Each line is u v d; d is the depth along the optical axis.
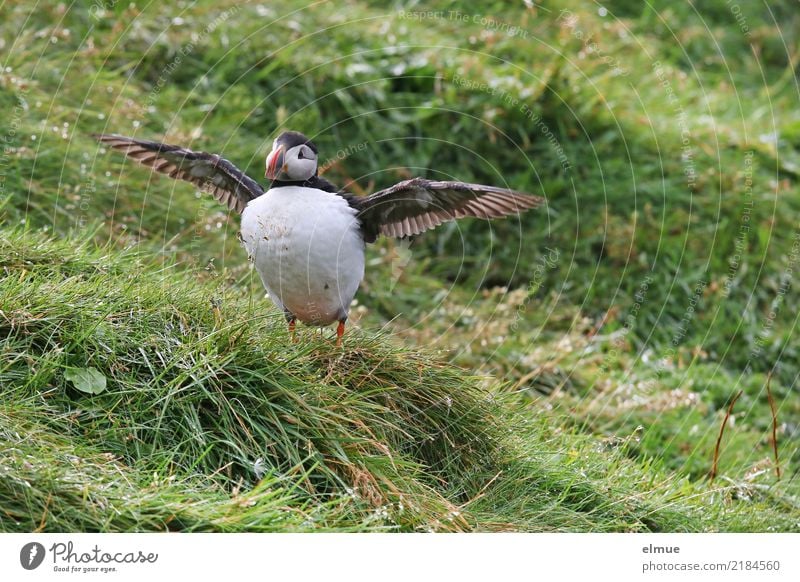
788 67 17.75
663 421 10.40
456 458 7.66
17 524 5.97
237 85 13.16
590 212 13.17
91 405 6.85
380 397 7.60
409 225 8.12
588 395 10.62
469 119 13.38
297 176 7.85
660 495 8.25
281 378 7.15
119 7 13.48
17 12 12.71
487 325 11.12
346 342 7.95
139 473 6.49
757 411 11.45
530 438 8.20
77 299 7.43
